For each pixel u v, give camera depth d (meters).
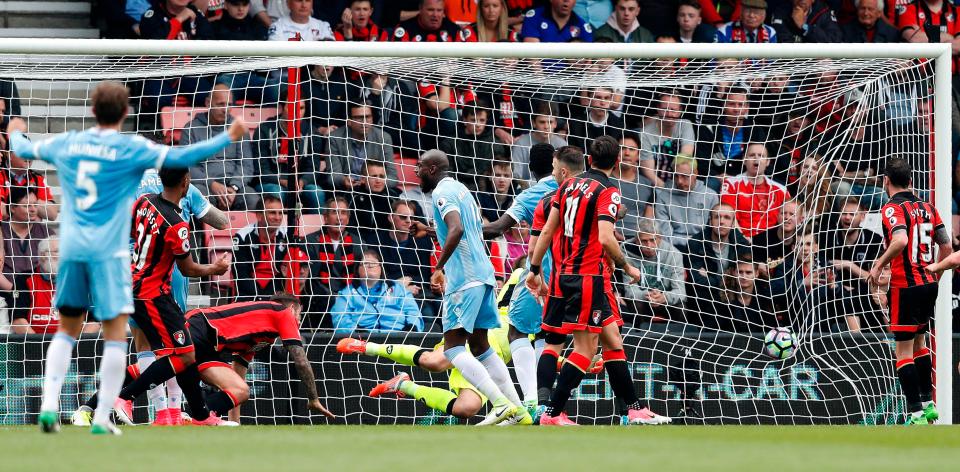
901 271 29.97
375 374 32.53
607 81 34.25
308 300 35.84
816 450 17.45
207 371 27.20
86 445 17.11
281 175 36.94
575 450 16.94
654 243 37.38
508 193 38.22
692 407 33.25
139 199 25.25
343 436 20.33
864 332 36.53
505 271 36.47
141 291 25.00
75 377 31.53
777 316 37.59
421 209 37.91
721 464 14.73
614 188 25.39
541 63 33.84
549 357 27.44
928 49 31.86
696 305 37.31
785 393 33.59
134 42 30.45
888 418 33.94
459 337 26.70
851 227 38.12
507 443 18.42
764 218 38.09
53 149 18.70
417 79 34.53
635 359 33.28
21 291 34.78
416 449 17.00
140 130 37.94
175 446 17.19
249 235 36.72
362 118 38.09
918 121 35.12
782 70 34.22
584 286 25.42
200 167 37.56
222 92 38.31
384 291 36.03
